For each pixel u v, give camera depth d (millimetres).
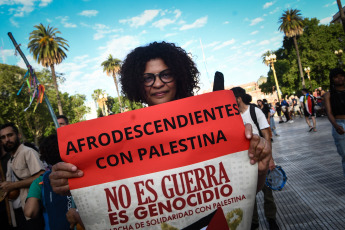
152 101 1294
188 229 955
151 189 966
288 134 10766
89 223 964
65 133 991
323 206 3043
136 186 967
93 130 994
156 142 990
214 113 1009
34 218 2166
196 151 986
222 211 964
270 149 986
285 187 3965
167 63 1274
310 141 7633
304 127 12109
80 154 977
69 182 968
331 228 2543
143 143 989
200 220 958
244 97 2703
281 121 19156
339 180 3738
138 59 1292
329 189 3494
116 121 1002
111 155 982
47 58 26219
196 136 995
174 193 966
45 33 26562
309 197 3387
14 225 2910
